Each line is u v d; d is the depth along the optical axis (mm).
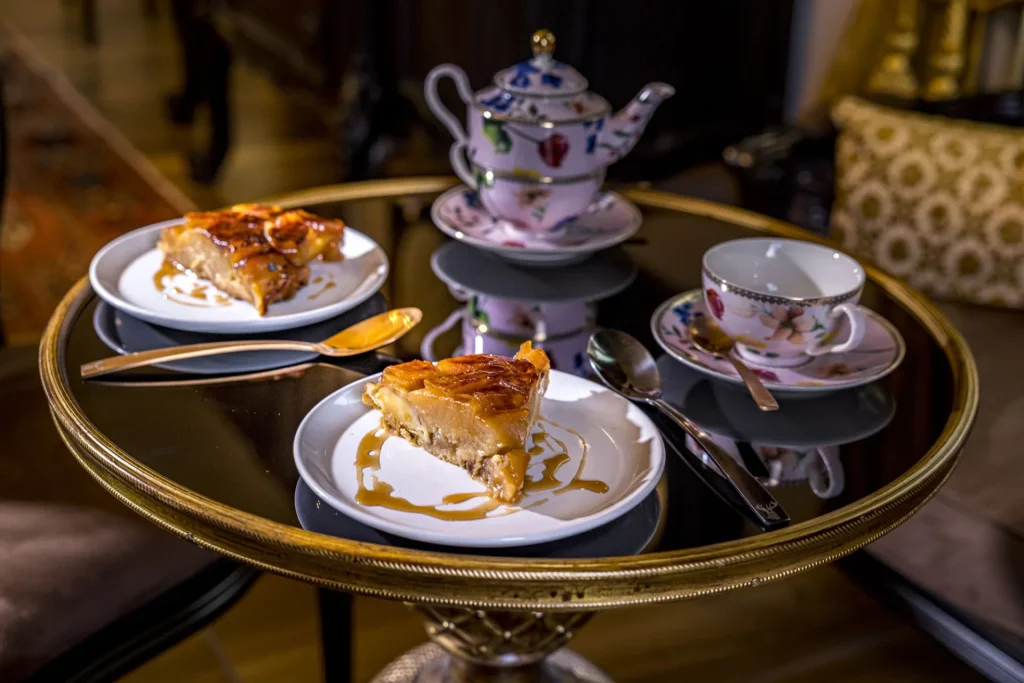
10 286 1982
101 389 668
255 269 757
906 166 1292
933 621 898
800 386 679
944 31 1562
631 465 583
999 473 930
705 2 1789
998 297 1259
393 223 981
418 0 2057
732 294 689
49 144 2713
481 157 860
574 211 876
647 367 721
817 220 1437
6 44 3604
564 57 1762
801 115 1880
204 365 704
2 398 955
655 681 1178
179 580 815
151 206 2365
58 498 843
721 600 1310
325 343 726
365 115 2139
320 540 522
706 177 1602
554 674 1071
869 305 869
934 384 735
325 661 1053
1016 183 1231
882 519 594
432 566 506
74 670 764
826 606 1305
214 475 587
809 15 1869
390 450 591
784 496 595
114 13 4066
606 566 512
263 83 3189
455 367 602
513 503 548
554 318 803
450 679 1062
